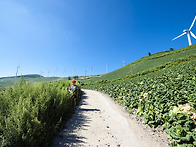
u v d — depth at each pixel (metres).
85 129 5.00
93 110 8.12
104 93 16.53
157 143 3.79
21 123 2.83
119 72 62.62
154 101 6.66
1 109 3.34
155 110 5.54
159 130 4.46
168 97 6.36
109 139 4.18
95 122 5.85
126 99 9.26
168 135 3.99
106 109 8.38
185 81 9.01
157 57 62.88
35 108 3.38
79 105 9.71
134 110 7.24
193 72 11.16
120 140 4.12
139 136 4.34
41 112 3.65
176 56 43.97
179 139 3.43
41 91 4.82
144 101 7.12
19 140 2.75
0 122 2.78
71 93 7.68
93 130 4.92
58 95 5.48
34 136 3.08
